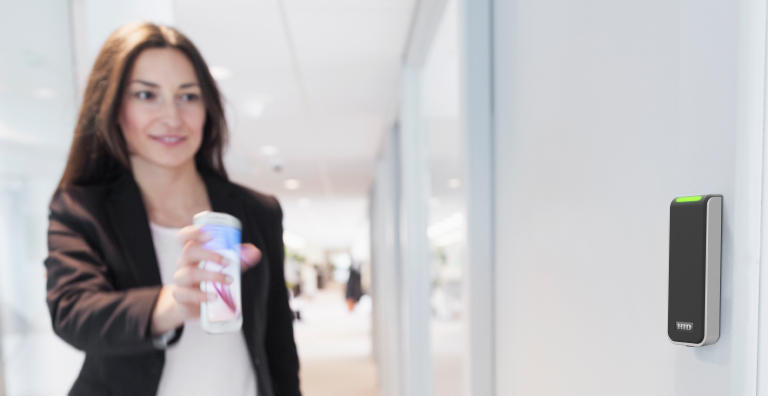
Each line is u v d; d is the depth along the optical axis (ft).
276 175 21.01
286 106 11.10
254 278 2.95
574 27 2.22
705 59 1.31
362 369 19.86
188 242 2.17
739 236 1.20
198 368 2.76
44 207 4.46
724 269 1.26
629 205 1.77
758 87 1.16
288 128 13.05
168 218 2.94
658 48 1.57
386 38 7.57
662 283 1.56
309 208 35.60
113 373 2.48
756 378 1.20
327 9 6.62
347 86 9.78
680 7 1.45
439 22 6.48
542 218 2.63
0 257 4.26
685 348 1.42
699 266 1.28
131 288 2.56
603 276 1.97
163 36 2.73
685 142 1.38
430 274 8.75
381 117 12.02
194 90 2.83
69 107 4.55
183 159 2.83
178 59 2.75
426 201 8.84
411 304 8.92
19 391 4.26
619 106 1.83
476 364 3.55
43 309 4.41
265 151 16.01
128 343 2.15
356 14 6.77
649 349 1.64
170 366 2.70
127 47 2.63
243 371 2.93
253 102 10.78
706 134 1.31
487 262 3.58
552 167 2.49
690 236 1.30
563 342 2.36
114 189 2.73
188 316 2.21
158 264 2.68
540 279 2.66
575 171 2.22
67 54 4.58
